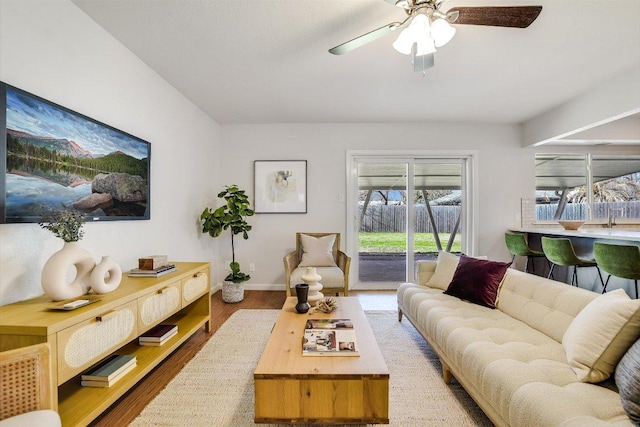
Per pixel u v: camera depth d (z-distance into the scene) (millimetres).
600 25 2064
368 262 4477
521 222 4344
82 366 1382
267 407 1316
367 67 2699
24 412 1042
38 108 1592
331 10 1941
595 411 1062
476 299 2301
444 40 1708
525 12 1571
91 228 1990
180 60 2566
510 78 2910
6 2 1462
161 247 2867
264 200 4359
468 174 4375
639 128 3986
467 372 1555
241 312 3320
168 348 2104
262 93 3281
